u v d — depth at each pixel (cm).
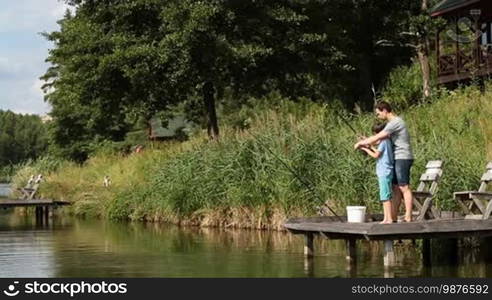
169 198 2070
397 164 1159
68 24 2773
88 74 2642
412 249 1377
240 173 1862
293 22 2659
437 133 1800
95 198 2653
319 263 1234
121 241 1664
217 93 2798
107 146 4150
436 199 1420
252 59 2508
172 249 1474
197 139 2378
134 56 2491
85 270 1212
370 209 1530
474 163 1513
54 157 4325
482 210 1202
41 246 1589
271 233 1722
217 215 1916
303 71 2748
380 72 3488
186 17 2470
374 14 3356
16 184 3466
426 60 2966
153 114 2784
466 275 1097
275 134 1861
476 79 2528
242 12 2598
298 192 1681
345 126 1897
